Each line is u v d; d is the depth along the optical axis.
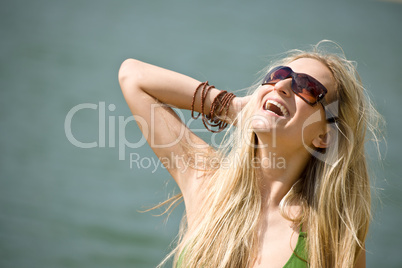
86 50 77.06
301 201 8.00
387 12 162.12
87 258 30.38
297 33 110.88
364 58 94.44
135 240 32.41
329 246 7.80
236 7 132.62
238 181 8.12
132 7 115.88
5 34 78.25
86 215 34.91
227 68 73.88
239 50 87.31
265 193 8.13
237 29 106.38
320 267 7.54
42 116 50.31
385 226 36.50
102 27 93.88
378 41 114.75
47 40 78.81
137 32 93.69
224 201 8.06
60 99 55.22
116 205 36.19
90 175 39.88
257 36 100.94
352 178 8.07
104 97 57.25
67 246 31.48
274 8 140.12
